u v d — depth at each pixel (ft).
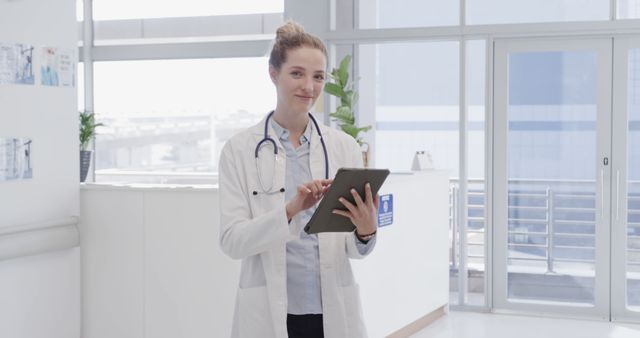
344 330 6.61
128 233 14.12
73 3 14.17
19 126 13.12
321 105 21.57
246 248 6.31
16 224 13.02
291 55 6.44
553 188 20.20
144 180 25.13
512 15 20.17
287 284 6.59
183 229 13.69
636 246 19.67
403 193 16.90
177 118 24.49
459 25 20.35
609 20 19.39
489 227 20.49
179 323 13.82
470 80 20.58
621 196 19.65
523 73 20.21
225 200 6.63
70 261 14.23
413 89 21.11
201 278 13.60
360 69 21.45
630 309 19.61
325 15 21.39
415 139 21.17
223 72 23.76
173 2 23.49
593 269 19.98
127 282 14.19
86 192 14.43
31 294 13.50
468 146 20.76
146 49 23.47
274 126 6.80
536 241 20.38
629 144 19.63
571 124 19.99
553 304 20.15
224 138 24.48
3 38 12.75
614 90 19.62
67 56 14.05
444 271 19.65
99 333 14.47
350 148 6.98
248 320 6.59
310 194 6.03
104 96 24.49
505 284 20.48
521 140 20.35
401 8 20.94
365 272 15.14
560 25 19.70
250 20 22.93
